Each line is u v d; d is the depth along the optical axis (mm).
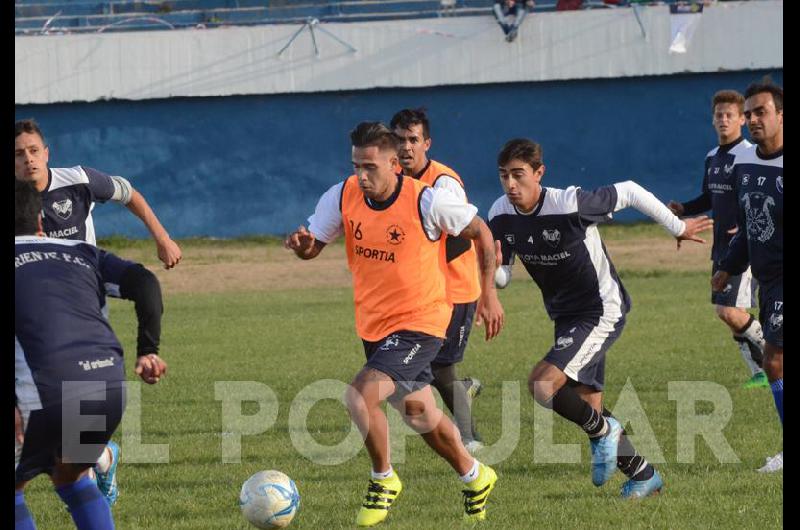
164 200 102938
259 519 21672
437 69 99625
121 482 26984
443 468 27797
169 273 83188
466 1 104688
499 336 52000
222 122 102250
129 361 47594
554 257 25922
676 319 55156
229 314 62125
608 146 99438
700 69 96812
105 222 102812
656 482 24562
